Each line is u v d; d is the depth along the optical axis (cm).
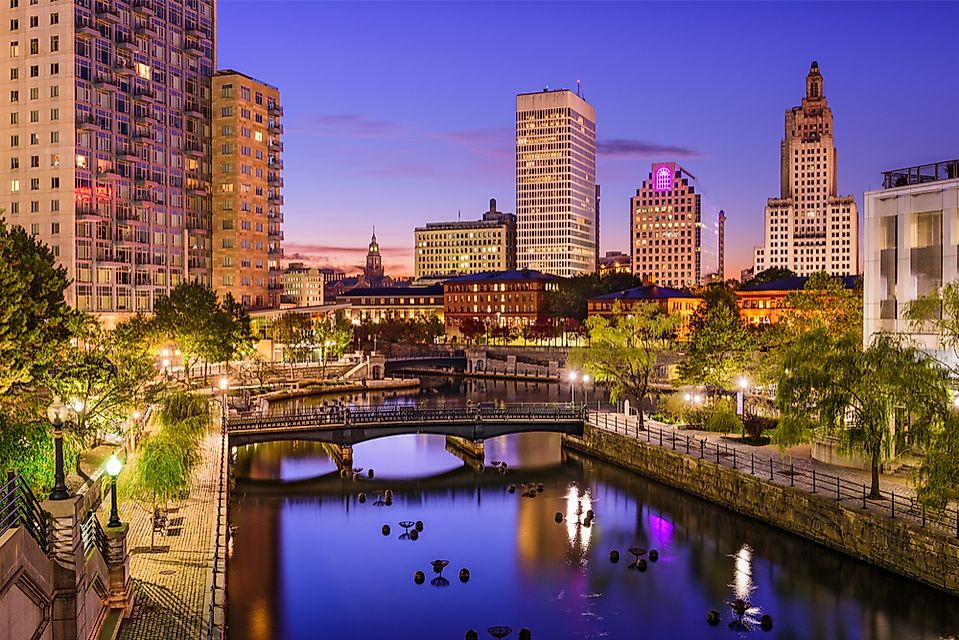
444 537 5825
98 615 3006
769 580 4912
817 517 5172
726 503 6088
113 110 14312
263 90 17825
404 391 14575
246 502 6756
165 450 4500
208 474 5856
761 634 4181
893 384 4869
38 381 5475
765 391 9012
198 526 4597
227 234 17025
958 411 4766
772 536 5566
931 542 4353
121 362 6600
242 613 4472
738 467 6116
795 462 6238
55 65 13450
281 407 11750
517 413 8625
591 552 5484
